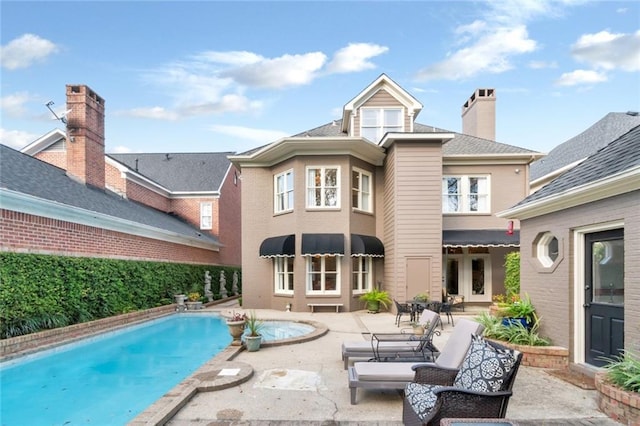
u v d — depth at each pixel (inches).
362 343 363.9
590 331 338.3
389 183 771.4
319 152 757.3
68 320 493.4
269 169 839.1
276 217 809.5
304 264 746.8
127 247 691.4
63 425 259.1
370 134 813.9
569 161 877.8
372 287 795.4
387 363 287.3
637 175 259.9
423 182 720.3
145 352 472.1
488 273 834.2
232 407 255.1
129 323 600.1
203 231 1239.5
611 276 320.2
